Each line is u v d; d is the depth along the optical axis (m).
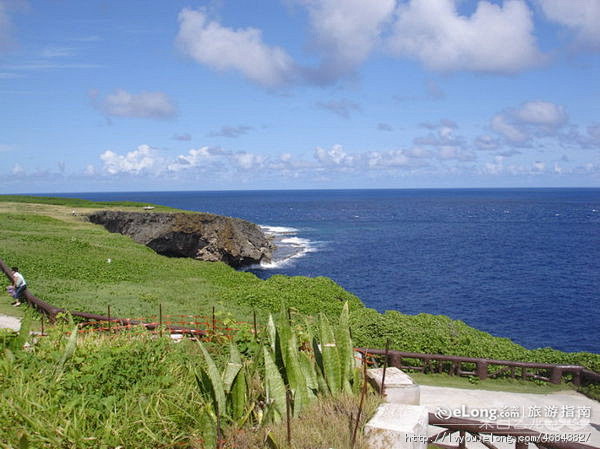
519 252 73.50
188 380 6.69
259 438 5.21
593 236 95.56
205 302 21.08
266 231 104.50
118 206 65.50
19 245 31.52
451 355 12.95
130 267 30.28
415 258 67.38
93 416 5.51
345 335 6.52
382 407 5.74
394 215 161.88
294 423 5.48
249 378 6.28
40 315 15.57
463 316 37.97
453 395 10.95
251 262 61.84
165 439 5.27
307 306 21.44
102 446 4.97
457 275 55.19
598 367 12.67
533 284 50.12
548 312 38.91
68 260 29.16
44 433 5.13
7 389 6.02
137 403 5.86
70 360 7.32
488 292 46.34
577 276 54.41
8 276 21.50
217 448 5.10
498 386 11.88
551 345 30.84
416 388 6.40
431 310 40.00
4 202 60.19
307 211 187.62
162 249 56.59
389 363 12.37
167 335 10.15
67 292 20.78
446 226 118.81
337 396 6.15
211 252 58.28
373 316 16.42
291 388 5.97
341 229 110.62
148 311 17.95
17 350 7.84
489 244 83.12
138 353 7.64
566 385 12.05
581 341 31.53
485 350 13.68
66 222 47.75
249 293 23.12
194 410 5.73
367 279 52.94
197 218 57.38
